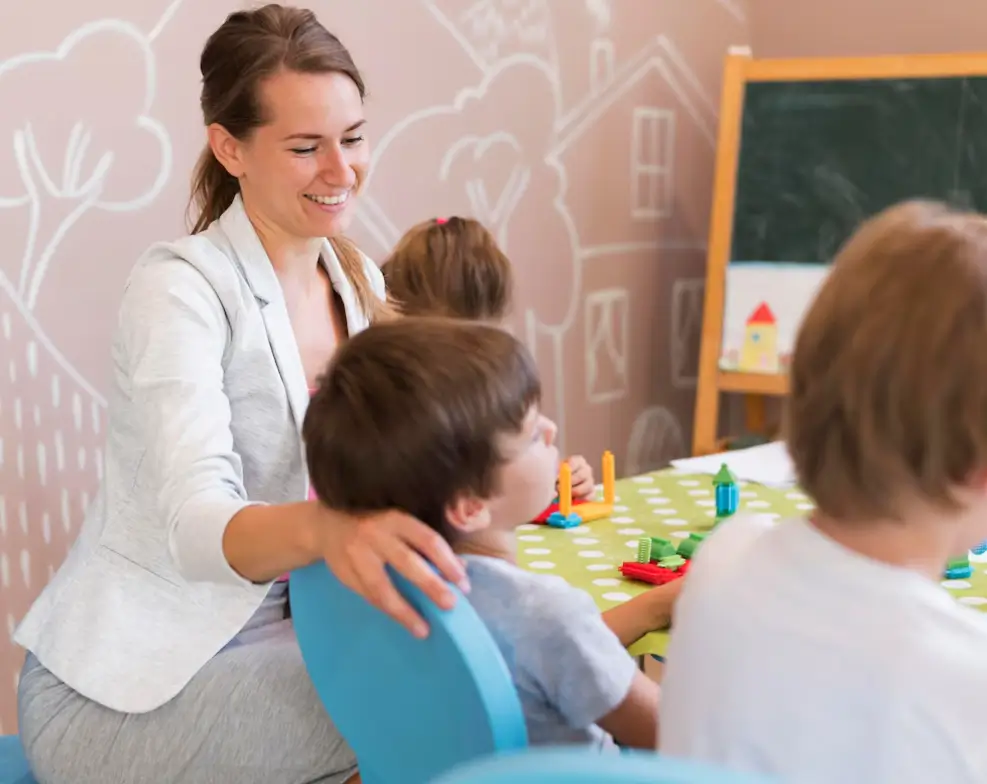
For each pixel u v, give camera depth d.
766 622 0.69
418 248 1.78
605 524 1.56
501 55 2.44
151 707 1.15
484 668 0.73
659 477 1.82
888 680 0.64
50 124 1.79
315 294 1.45
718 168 2.68
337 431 0.85
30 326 1.80
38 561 1.84
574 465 1.66
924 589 0.67
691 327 3.01
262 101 1.30
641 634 1.12
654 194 2.85
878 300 0.67
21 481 1.81
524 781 0.53
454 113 2.36
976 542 0.74
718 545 0.77
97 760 1.16
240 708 1.13
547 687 0.87
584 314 2.71
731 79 2.66
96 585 1.24
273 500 1.32
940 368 0.65
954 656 0.64
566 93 2.59
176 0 1.92
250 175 1.34
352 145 1.37
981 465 0.66
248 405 1.29
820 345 0.70
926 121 2.50
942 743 0.63
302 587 0.90
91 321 1.87
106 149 1.86
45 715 1.19
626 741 0.90
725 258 2.68
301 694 1.13
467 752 0.76
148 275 1.24
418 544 0.79
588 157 2.66
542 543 1.47
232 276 1.28
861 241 0.72
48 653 1.22
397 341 0.87
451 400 0.84
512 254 2.52
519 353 0.89
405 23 2.25
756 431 2.89
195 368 1.15
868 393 0.67
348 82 1.34
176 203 1.96
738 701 0.69
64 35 1.79
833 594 0.68
